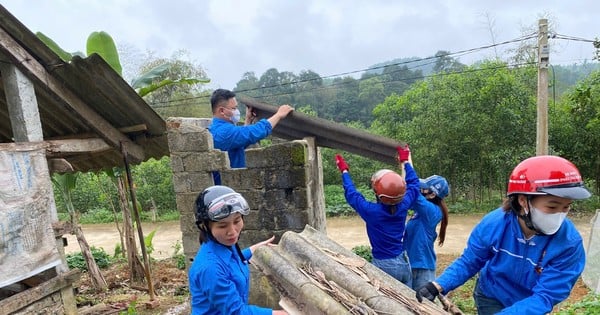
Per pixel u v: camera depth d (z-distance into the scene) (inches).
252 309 96.0
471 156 587.5
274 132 225.3
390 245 159.8
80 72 184.9
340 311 94.6
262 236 182.1
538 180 83.6
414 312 101.0
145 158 272.8
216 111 187.8
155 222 669.3
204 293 92.7
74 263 395.5
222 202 91.9
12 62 172.7
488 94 543.8
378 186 154.2
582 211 547.8
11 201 166.7
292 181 176.2
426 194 183.5
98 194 752.3
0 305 159.0
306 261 121.3
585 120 573.9
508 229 95.4
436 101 577.9
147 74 295.6
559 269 88.3
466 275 102.7
